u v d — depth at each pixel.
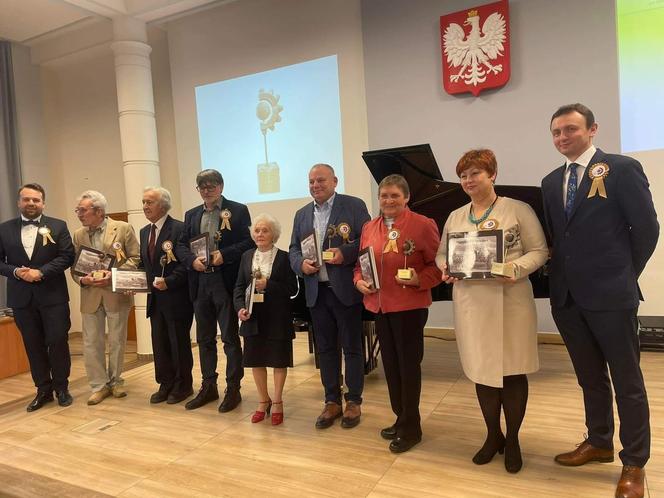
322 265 2.88
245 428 3.02
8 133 6.12
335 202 2.93
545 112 4.41
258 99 5.60
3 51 6.09
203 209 3.48
